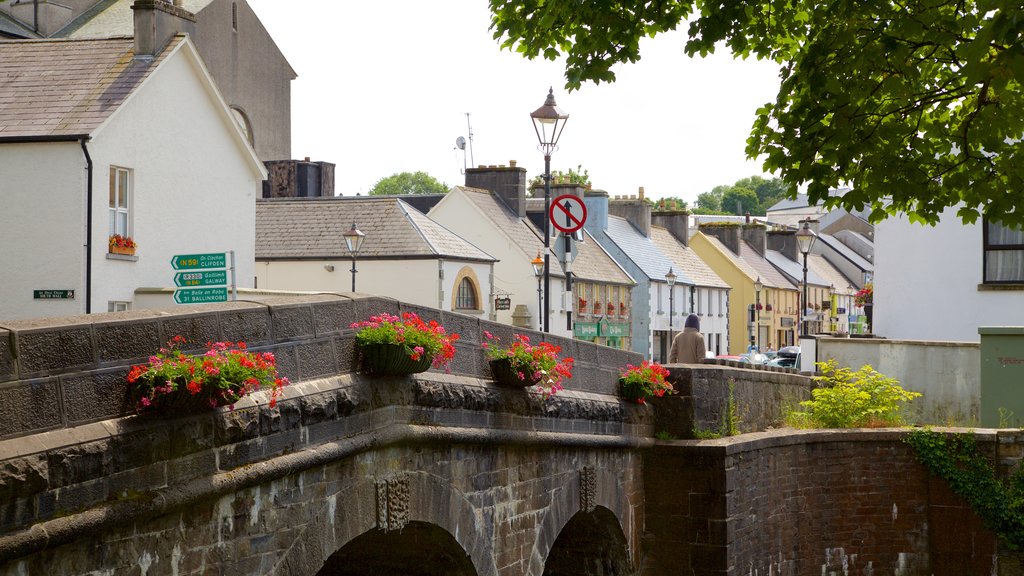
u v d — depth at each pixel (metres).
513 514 11.34
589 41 12.14
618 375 14.25
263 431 7.60
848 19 10.43
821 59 10.52
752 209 171.38
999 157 10.98
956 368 19.88
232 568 7.46
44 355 6.16
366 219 45.19
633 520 14.42
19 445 5.89
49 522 5.98
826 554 16.36
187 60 27.20
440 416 9.89
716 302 77.38
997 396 17.05
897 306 24.02
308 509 8.21
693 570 14.47
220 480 7.12
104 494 6.34
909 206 11.48
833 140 10.59
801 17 11.86
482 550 10.73
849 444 16.61
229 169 29.00
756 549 15.13
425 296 43.19
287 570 7.98
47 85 25.72
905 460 16.59
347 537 8.67
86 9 44.38
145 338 6.89
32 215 24.20
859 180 11.38
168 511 6.75
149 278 26.11
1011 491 16.08
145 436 6.61
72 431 6.23
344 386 8.58
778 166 11.08
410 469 9.55
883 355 20.33
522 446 11.32
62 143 24.05
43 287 24.11
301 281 44.34
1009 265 23.17
